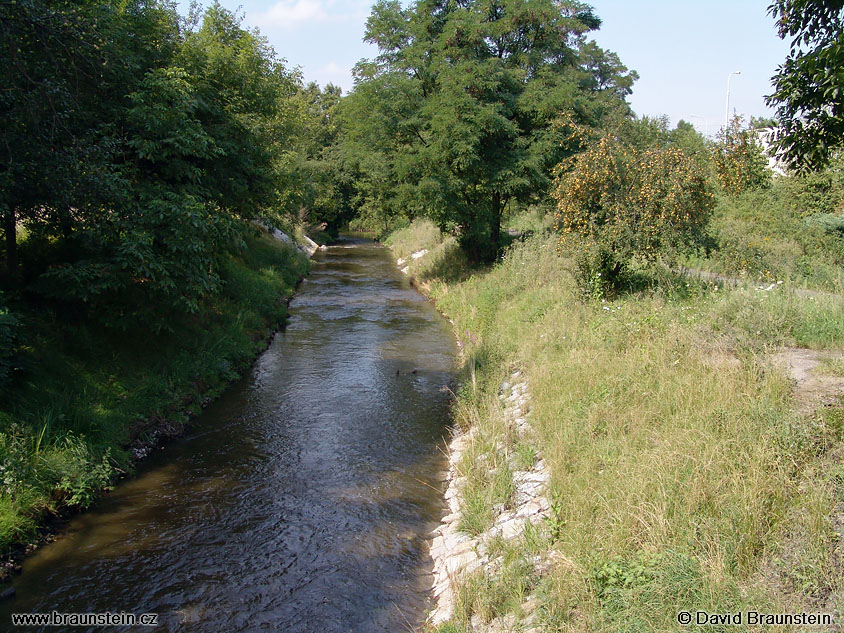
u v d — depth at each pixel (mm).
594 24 23406
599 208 12016
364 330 15656
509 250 19234
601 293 11688
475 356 11594
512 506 6012
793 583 3604
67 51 8039
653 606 3578
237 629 4793
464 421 8961
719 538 4043
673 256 11680
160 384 9305
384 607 5070
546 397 7715
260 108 13750
